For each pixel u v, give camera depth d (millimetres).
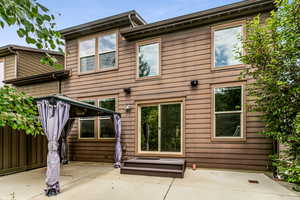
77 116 6535
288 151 3758
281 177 4309
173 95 6055
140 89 6512
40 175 5148
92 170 5555
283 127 3840
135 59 6629
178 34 6129
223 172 5094
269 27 3768
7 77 8969
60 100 3846
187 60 5973
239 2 5191
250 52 4094
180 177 4629
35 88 8383
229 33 5547
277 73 3740
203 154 5574
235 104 5352
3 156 5172
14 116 1693
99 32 7207
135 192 3664
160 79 6262
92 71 7250
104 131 6965
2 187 4059
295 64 3594
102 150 6906
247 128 5191
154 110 6340
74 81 7570
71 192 3689
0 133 5145
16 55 8867
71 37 7598
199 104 5730
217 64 5645
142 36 6527
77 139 7297
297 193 3562
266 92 4047
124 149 6512
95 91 7176
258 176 4684
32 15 1359
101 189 3848
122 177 4750
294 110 3613
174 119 6043
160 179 4531
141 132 6434
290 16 3451
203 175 4828
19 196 3514
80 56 7512
